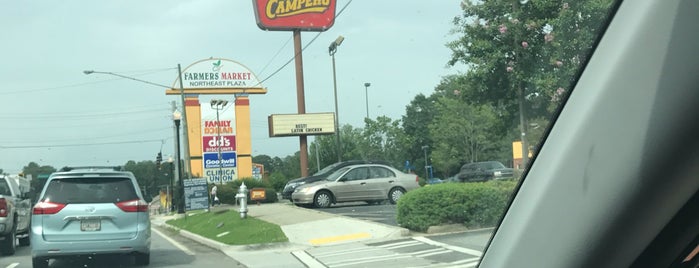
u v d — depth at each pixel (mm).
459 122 17641
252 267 11609
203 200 26734
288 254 13297
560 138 2143
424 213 14406
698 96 1808
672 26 1850
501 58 4562
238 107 57812
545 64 3135
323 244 14273
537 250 2154
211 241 16234
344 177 22609
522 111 3645
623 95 1929
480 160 14039
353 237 14703
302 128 39812
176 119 30562
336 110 37938
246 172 57750
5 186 15688
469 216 13211
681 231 1996
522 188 2305
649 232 1977
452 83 9773
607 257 2023
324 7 37688
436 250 11922
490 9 4879
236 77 58062
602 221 1976
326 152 54625
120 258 13281
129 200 11414
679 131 1830
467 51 6320
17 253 15578
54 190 11188
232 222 18781
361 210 20672
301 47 38312
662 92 1848
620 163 1915
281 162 98812
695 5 1822
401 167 34094
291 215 19672
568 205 2059
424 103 32281
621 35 1998
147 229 11539
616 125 1938
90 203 11180
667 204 1915
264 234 15164
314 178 26562
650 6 1916
